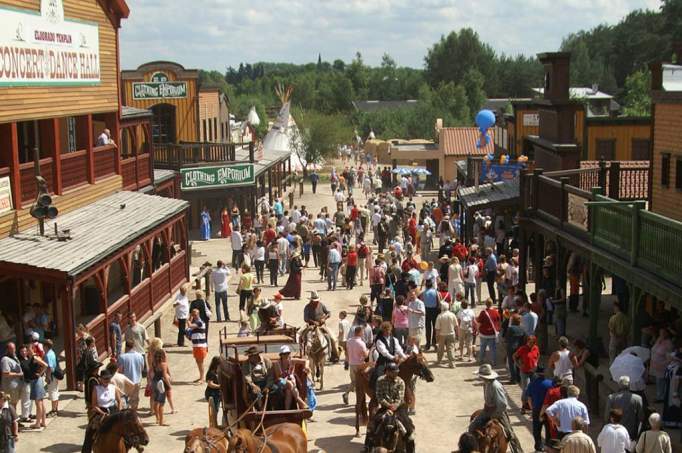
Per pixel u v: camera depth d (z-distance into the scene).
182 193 44.78
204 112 58.69
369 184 67.50
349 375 21.31
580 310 27.56
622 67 147.88
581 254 21.80
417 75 187.25
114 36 30.27
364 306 20.81
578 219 22.48
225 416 15.65
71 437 17.00
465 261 32.91
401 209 46.97
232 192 46.81
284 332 17.66
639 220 18.50
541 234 25.95
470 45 172.88
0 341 20.56
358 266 37.31
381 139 113.75
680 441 15.66
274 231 37.56
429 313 24.11
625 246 19.28
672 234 17.03
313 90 164.38
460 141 78.06
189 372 22.36
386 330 17.52
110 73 29.86
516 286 27.42
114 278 29.50
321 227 41.19
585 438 12.95
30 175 23.09
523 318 21.81
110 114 30.62
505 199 35.53
